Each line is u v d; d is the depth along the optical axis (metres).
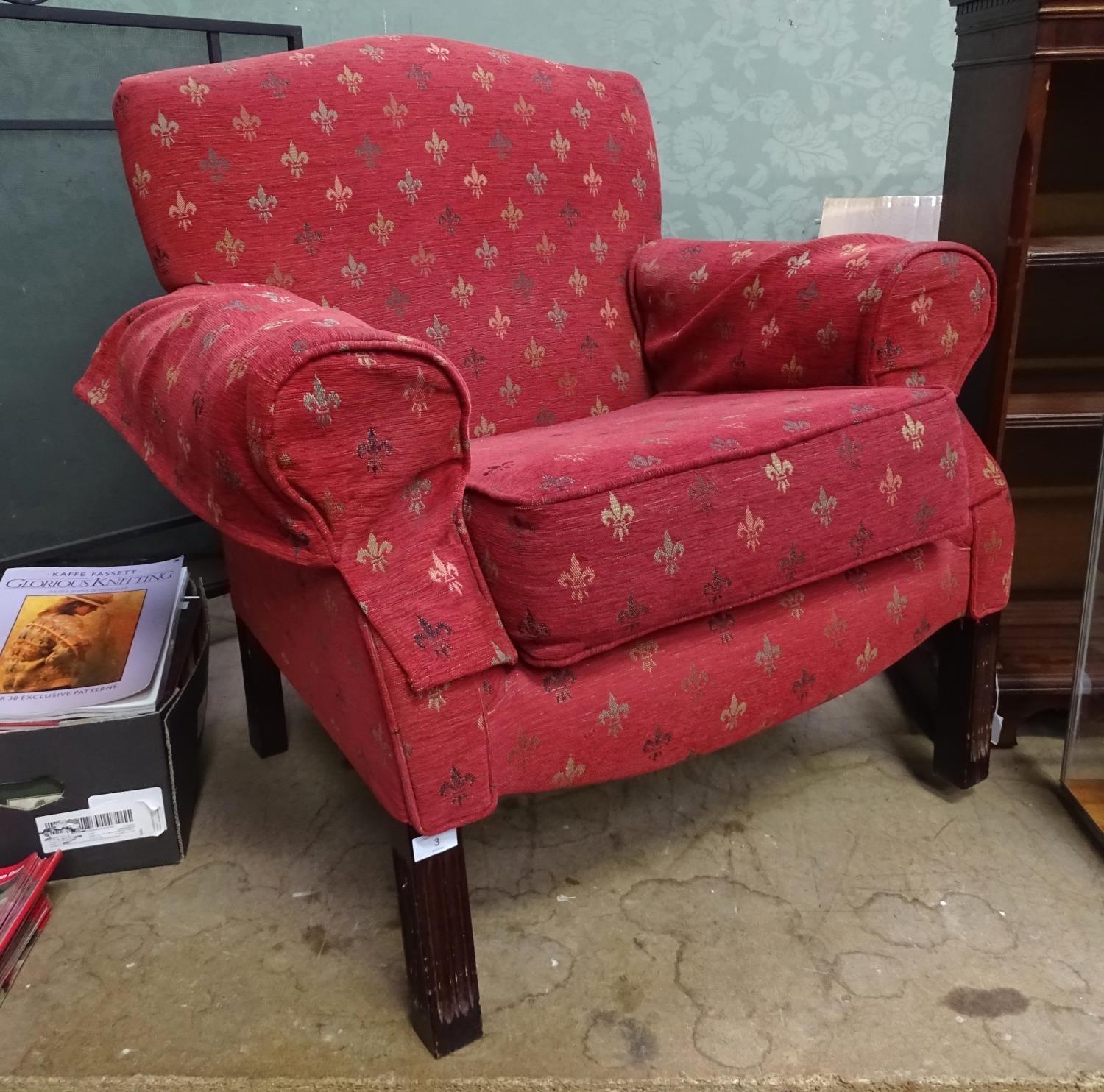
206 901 1.01
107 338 0.97
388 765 0.71
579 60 1.70
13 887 0.97
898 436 0.87
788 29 1.68
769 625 0.87
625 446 0.79
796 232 1.81
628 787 1.18
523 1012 0.85
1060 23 0.98
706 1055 0.79
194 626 1.18
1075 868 1.01
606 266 1.30
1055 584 1.45
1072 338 1.37
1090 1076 0.76
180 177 1.01
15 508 1.52
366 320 1.12
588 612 0.73
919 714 1.29
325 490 0.65
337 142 1.09
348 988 0.88
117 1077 0.79
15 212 1.41
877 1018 0.83
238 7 1.65
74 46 1.39
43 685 1.01
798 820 1.11
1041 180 1.32
